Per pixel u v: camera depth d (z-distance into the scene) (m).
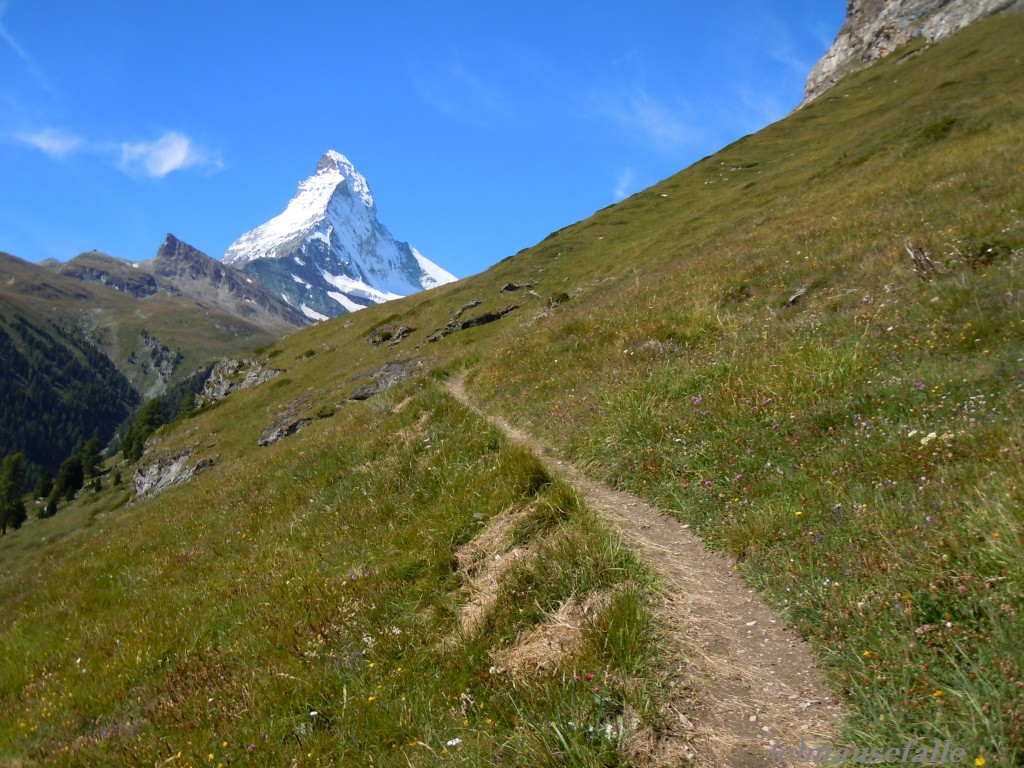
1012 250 11.98
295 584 9.73
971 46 65.31
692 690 5.07
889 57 85.12
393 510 11.34
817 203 28.38
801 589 5.81
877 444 7.52
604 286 36.31
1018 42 56.16
